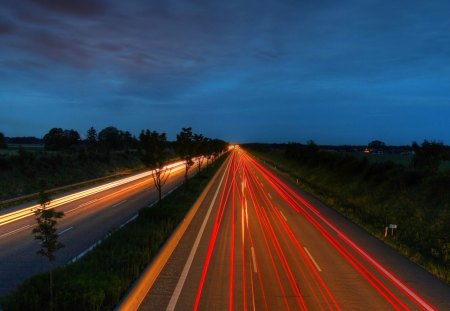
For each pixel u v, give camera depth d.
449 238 14.98
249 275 10.76
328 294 9.45
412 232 17.23
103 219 19.38
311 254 13.28
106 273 9.50
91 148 77.81
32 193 31.05
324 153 53.31
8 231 16.67
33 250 13.41
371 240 15.78
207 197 28.41
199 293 9.23
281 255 13.03
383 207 23.06
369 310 8.53
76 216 20.23
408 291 9.80
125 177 48.59
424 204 19.75
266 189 35.00
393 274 11.23
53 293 8.12
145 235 14.16
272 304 8.71
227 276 10.60
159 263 11.24
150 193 31.03
